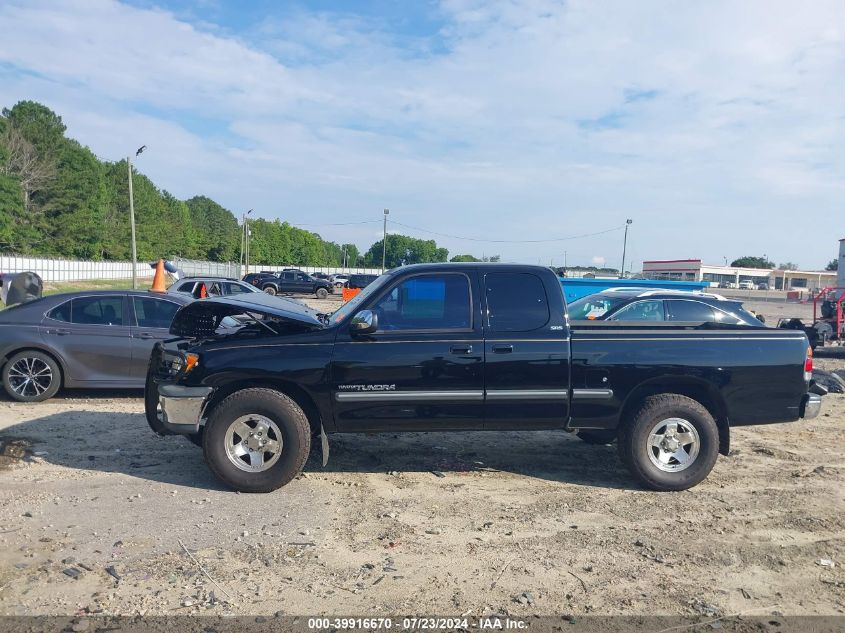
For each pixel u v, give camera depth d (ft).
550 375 18.52
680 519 16.85
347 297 101.91
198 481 18.89
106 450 21.63
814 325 54.29
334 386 18.20
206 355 18.15
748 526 16.44
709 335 19.04
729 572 13.94
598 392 18.66
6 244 194.49
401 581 13.20
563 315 18.90
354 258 516.73
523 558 14.39
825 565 14.35
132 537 14.98
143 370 29.14
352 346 18.28
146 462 20.48
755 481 20.04
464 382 18.34
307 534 15.38
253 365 18.02
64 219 217.97
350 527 15.85
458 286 18.95
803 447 24.26
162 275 51.44
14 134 212.64
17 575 13.05
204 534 15.24
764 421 19.27
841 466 21.79
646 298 35.42
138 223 269.85
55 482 18.52
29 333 28.35
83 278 199.82
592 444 24.03
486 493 18.54
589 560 14.37
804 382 19.19
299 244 419.13
